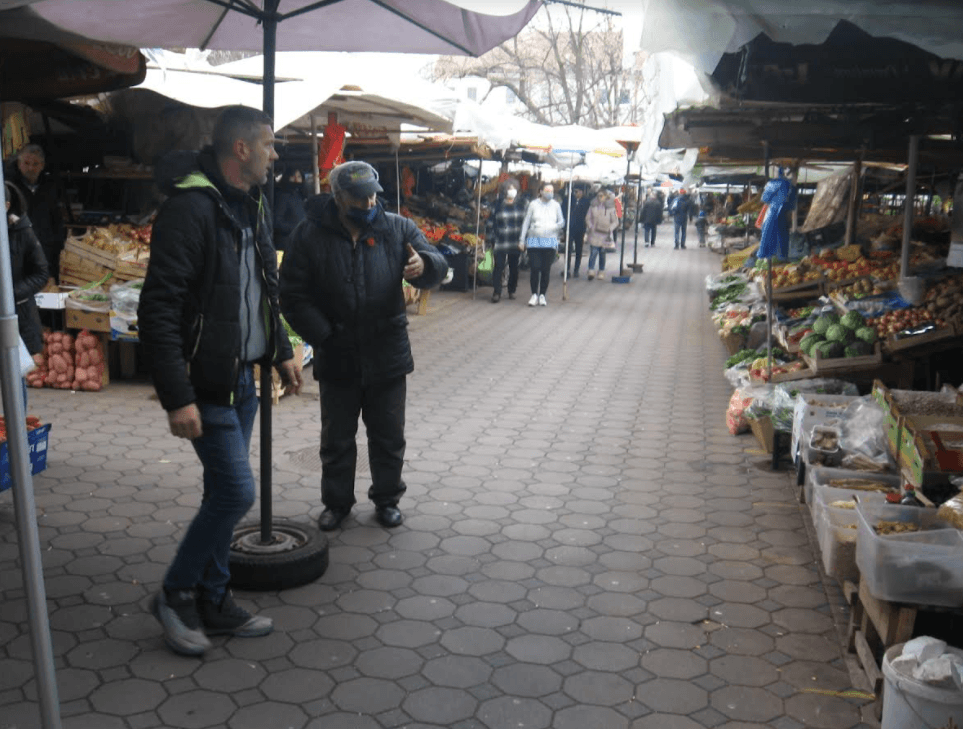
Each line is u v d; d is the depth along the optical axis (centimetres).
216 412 338
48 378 783
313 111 929
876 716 322
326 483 485
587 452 650
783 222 666
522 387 869
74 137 991
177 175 325
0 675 332
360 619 387
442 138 1422
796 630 389
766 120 548
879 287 791
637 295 1702
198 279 327
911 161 666
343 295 450
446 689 335
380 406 479
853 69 416
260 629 369
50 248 820
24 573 235
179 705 318
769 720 321
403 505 528
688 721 319
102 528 474
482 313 1381
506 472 596
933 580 319
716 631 386
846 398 578
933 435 412
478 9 376
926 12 315
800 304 1026
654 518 519
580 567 448
